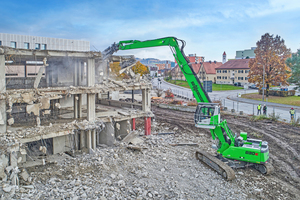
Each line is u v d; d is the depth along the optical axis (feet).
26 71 91.35
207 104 53.42
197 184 45.93
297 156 59.67
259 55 173.06
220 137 53.88
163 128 88.74
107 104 94.94
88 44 138.41
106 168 51.98
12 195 38.32
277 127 84.43
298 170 52.54
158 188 44.42
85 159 57.26
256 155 49.39
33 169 50.93
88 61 63.57
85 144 67.77
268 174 49.83
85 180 46.50
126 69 79.30
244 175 49.83
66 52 57.98
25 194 39.55
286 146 66.39
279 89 180.65
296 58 141.69
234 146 52.08
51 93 55.83
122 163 55.21
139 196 40.98
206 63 305.32
